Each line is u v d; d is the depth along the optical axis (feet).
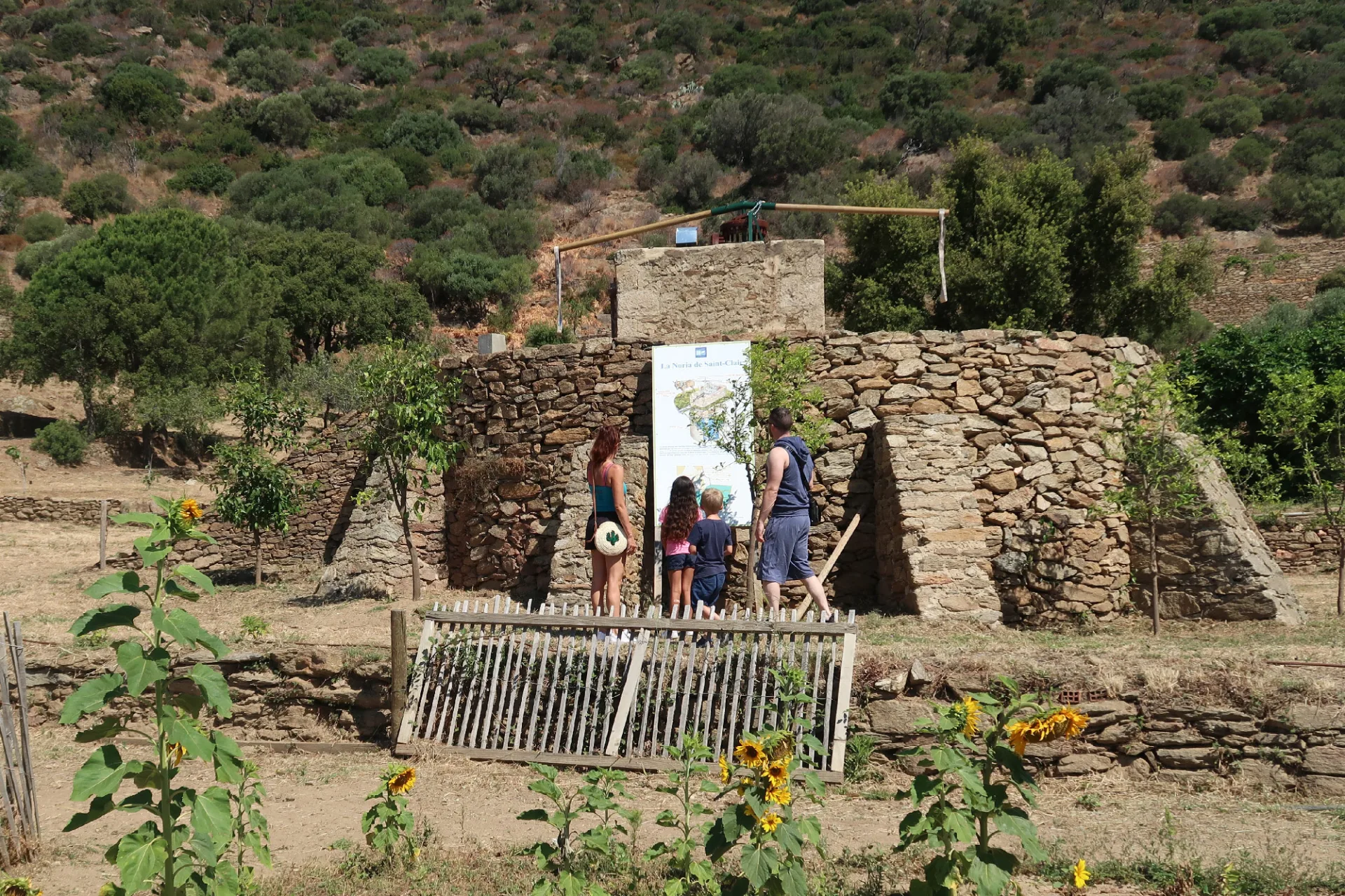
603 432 30.14
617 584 29.04
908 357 39.73
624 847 16.72
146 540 12.72
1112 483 36.81
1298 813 20.30
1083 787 22.26
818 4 302.25
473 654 25.40
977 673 23.48
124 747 27.25
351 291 146.82
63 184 207.00
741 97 226.58
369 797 17.38
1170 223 181.98
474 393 45.32
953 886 13.93
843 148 214.07
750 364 37.14
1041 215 92.38
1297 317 121.19
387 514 44.01
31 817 19.34
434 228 191.42
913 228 91.91
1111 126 216.95
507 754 24.03
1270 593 32.76
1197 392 71.05
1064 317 94.99
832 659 22.62
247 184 203.72
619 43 294.25
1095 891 16.17
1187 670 23.08
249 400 50.01
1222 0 287.07
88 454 107.55
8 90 239.50
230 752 13.30
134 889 12.12
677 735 23.44
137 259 116.67
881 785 22.34
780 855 14.43
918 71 261.03
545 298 167.32
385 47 292.20
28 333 112.57
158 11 287.89
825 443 38.68
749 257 43.42
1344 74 228.84
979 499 36.96
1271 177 197.57
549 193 212.43
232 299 120.57
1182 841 18.25
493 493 43.86
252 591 45.52
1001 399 38.63
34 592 46.83
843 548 37.47
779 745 14.87
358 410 48.37
